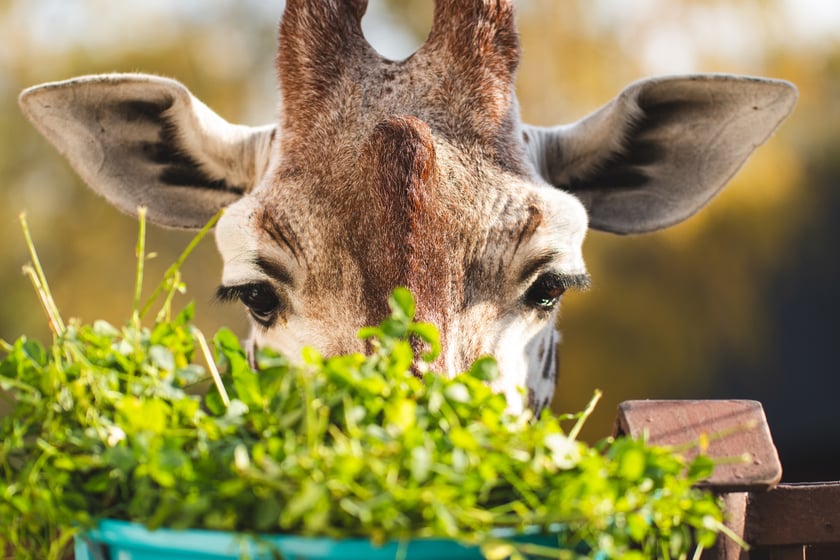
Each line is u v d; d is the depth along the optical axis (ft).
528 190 17.87
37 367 12.55
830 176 96.68
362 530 10.27
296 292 17.53
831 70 98.63
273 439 10.80
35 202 93.40
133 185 23.49
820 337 99.19
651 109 22.07
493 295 17.35
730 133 22.22
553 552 10.44
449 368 15.53
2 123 93.97
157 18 98.99
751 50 97.45
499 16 19.20
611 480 10.91
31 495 11.76
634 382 88.94
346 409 10.94
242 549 10.43
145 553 11.30
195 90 97.25
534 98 93.09
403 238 15.96
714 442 14.52
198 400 11.82
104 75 21.44
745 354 93.76
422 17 103.19
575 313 88.69
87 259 90.63
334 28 19.26
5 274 91.04
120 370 12.62
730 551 14.62
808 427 98.89
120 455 11.10
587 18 94.43
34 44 96.32
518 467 10.85
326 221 17.28
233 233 18.07
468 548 10.68
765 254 91.61
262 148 22.18
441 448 10.91
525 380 18.54
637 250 89.97
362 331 12.01
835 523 15.35
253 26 101.45
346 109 18.42
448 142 17.95
